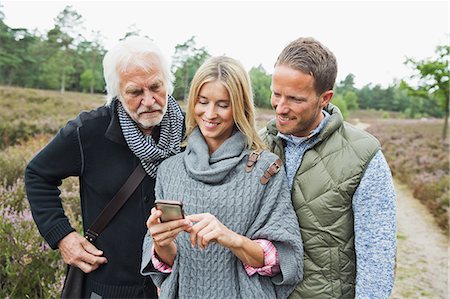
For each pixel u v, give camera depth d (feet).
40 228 6.40
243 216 5.19
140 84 5.83
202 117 5.36
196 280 5.34
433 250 16.56
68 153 6.33
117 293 6.41
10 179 12.32
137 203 6.34
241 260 5.14
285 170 5.58
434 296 13.92
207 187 5.29
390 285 4.98
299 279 5.29
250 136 5.40
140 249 6.39
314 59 4.93
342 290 5.35
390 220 4.99
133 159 6.35
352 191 5.17
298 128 5.17
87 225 6.56
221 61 5.28
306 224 5.38
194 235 4.82
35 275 10.24
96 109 6.60
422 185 18.81
